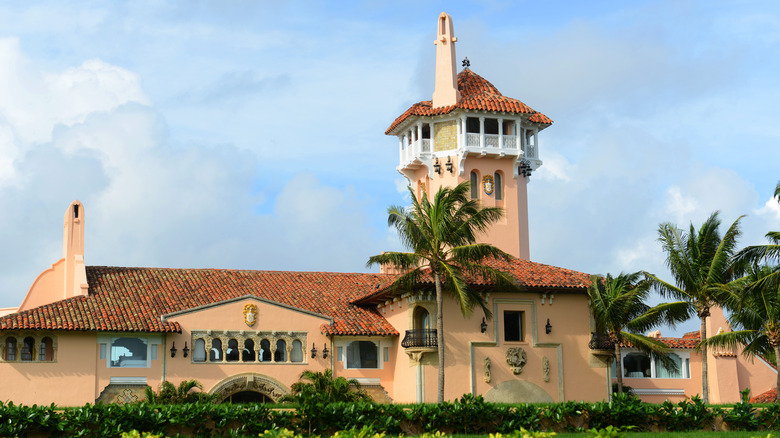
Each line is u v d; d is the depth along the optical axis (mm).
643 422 34312
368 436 21391
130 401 41781
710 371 53531
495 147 54688
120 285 46250
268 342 44906
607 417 34219
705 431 33812
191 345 43375
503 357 44781
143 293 45594
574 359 45969
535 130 57281
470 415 33219
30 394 40344
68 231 47438
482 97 55438
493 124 56500
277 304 45250
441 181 55062
